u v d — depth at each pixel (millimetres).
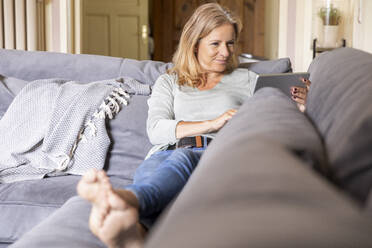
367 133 586
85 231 1142
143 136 2127
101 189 909
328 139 719
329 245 323
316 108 990
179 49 2074
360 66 892
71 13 4125
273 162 466
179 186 1335
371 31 2904
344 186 601
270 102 878
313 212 366
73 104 2109
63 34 4113
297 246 317
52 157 2061
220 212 381
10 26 3869
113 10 5906
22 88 2258
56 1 4102
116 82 2230
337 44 3166
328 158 649
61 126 2076
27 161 2078
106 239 920
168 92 2059
